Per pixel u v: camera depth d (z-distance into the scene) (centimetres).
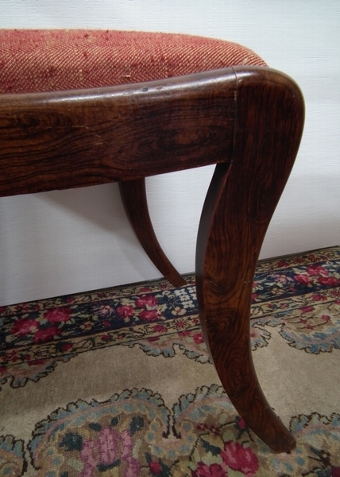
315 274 82
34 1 52
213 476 40
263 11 61
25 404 51
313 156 79
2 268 71
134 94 22
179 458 42
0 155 21
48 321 69
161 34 32
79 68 23
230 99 22
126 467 42
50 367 58
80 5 54
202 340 62
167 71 25
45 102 21
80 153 22
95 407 50
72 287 78
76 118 21
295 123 24
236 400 37
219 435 45
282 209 84
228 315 32
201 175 73
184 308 72
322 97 72
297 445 43
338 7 64
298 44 66
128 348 61
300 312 68
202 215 30
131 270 81
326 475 40
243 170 25
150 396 51
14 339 64
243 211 27
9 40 26
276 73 22
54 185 23
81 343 63
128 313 71
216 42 28
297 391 51
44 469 42
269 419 39
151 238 70
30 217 67
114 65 24
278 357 57
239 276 31
